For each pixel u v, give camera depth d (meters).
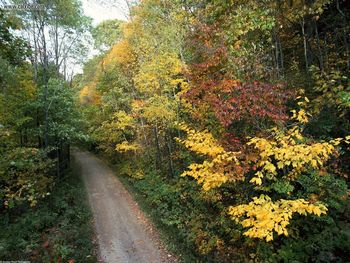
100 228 12.12
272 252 6.12
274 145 5.54
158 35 12.45
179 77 11.35
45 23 17.52
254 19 7.05
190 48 8.25
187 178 11.87
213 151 5.88
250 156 5.68
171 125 11.48
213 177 5.52
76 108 21.69
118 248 10.02
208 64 7.00
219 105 6.16
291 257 5.61
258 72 6.57
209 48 7.10
